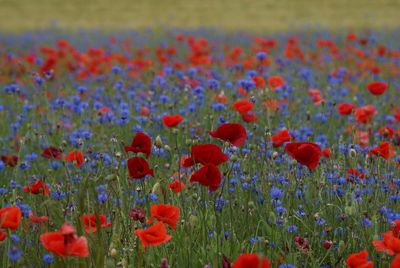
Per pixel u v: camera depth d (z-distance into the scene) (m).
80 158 7.80
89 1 65.62
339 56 21.64
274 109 11.76
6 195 7.86
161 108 13.21
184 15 57.00
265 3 62.84
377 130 12.31
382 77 18.94
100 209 7.03
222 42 33.09
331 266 6.64
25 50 30.72
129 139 11.16
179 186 6.57
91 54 19.55
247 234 6.91
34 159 10.15
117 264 5.62
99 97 14.83
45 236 4.57
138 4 63.75
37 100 14.70
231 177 8.02
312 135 10.96
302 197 7.57
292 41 20.75
